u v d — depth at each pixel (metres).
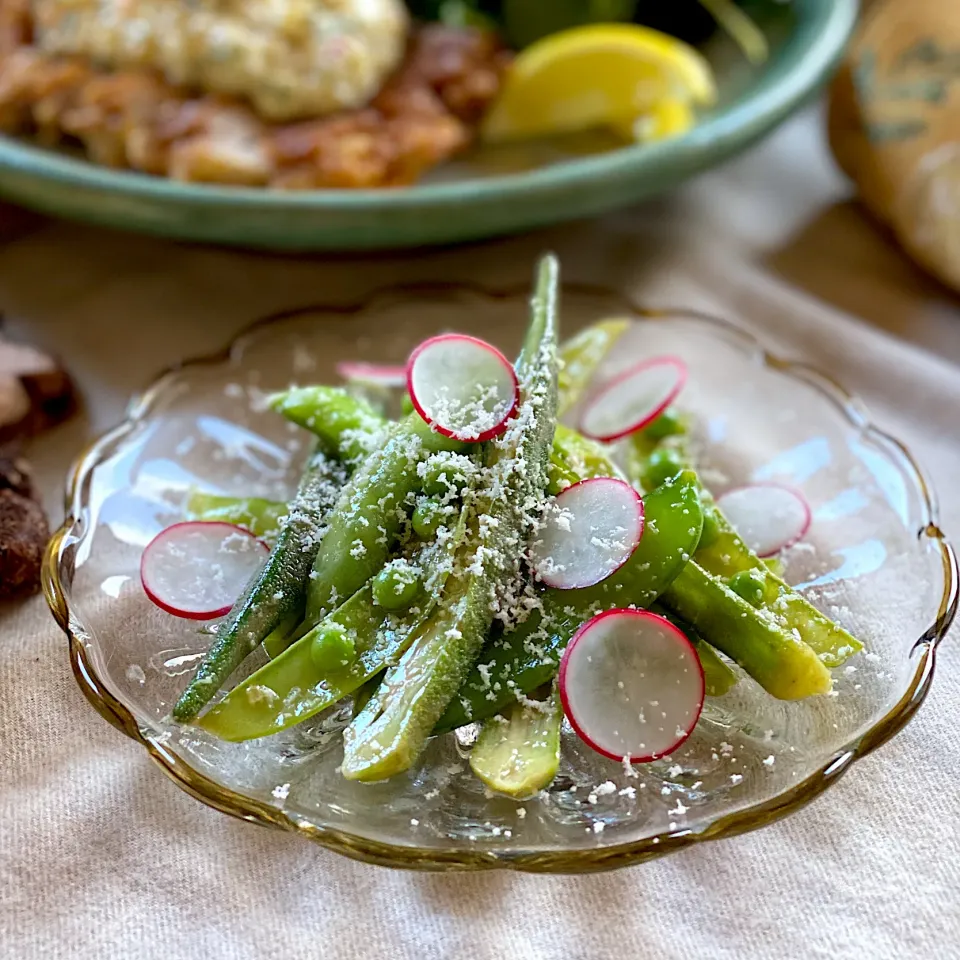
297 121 0.50
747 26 0.56
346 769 0.35
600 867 0.34
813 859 0.36
